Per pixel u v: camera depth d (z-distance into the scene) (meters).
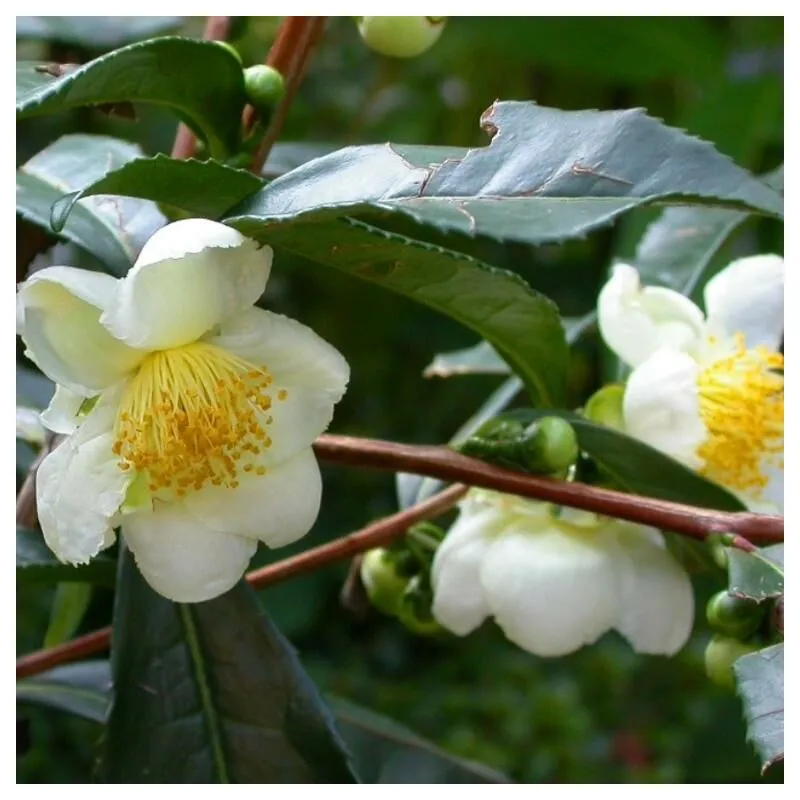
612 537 0.22
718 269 0.27
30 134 0.31
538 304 0.21
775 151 0.35
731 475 0.23
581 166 0.19
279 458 0.19
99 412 0.19
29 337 0.18
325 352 0.19
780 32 0.34
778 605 0.20
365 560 0.24
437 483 0.25
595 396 0.23
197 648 0.21
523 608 0.21
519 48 0.35
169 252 0.18
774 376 0.23
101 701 0.24
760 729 0.18
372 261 0.20
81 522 0.19
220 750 0.21
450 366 0.27
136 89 0.21
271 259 0.19
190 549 0.19
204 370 0.19
